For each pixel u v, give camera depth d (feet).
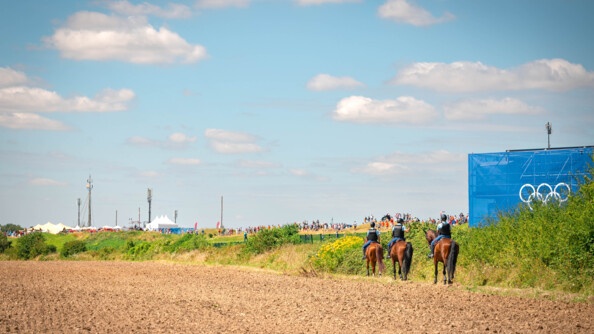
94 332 64.23
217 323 69.41
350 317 72.38
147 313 78.18
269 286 112.57
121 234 340.18
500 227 115.24
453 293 93.30
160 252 235.20
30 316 75.82
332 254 145.79
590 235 92.68
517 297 87.40
